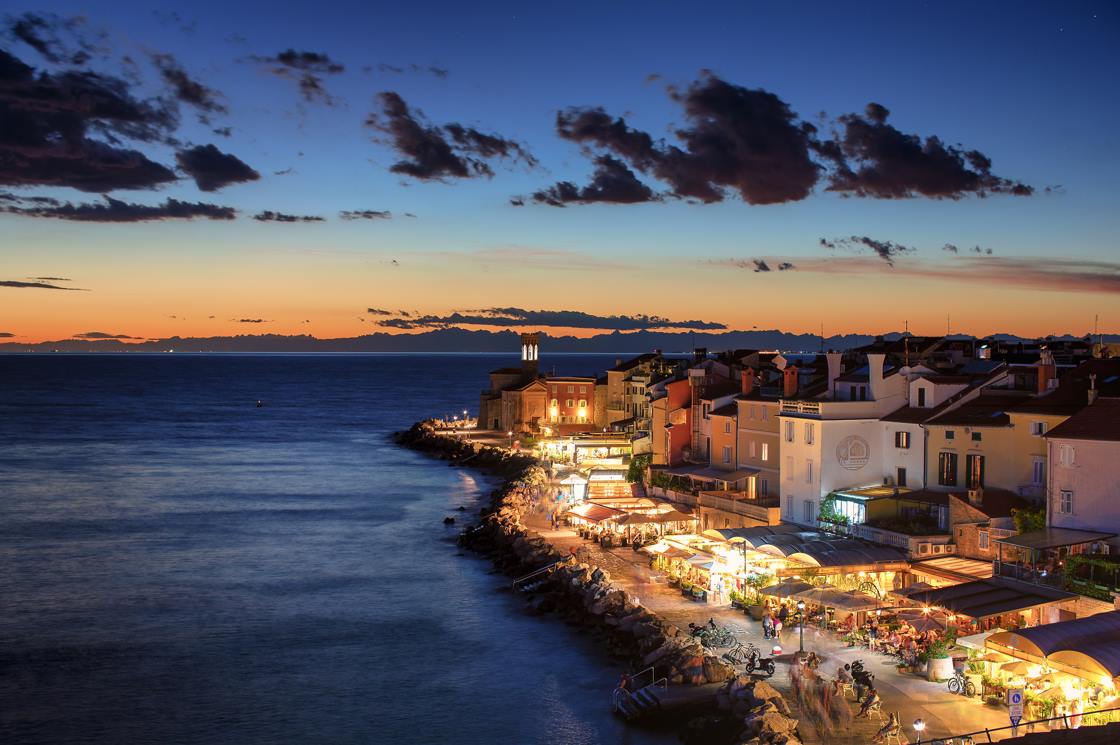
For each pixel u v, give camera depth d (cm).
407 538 9919
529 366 19525
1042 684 4144
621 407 16562
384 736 4778
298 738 4788
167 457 17775
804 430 7400
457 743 4672
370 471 15788
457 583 7906
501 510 10075
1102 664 3609
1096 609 4653
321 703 5228
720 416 9238
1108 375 6256
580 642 6200
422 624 6681
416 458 17775
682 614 6144
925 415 7081
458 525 10681
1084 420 5497
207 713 5119
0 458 17288
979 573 5494
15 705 5247
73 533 10238
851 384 7631
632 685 5159
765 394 8894
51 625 6738
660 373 15175
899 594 5275
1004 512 5919
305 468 16188
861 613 5556
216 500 12581
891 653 5109
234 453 18575
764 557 6291
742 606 6203
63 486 13838
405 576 8175
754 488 8525
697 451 9950
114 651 6153
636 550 8312
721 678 4953
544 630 6500
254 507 12000
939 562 5784
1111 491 5231
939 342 10556
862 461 7306
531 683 5459
